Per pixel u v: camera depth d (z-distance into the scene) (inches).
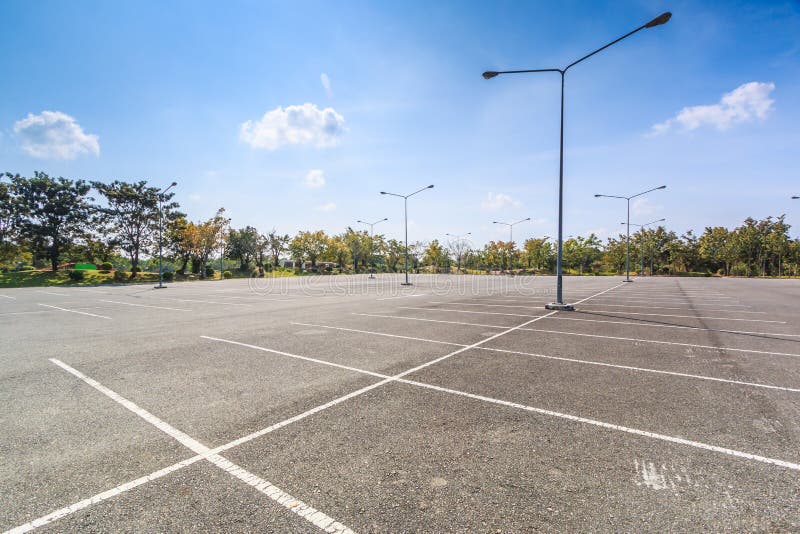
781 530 93.0
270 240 2989.7
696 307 573.9
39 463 127.6
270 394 193.5
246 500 107.2
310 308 588.1
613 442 139.4
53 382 216.2
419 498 107.2
